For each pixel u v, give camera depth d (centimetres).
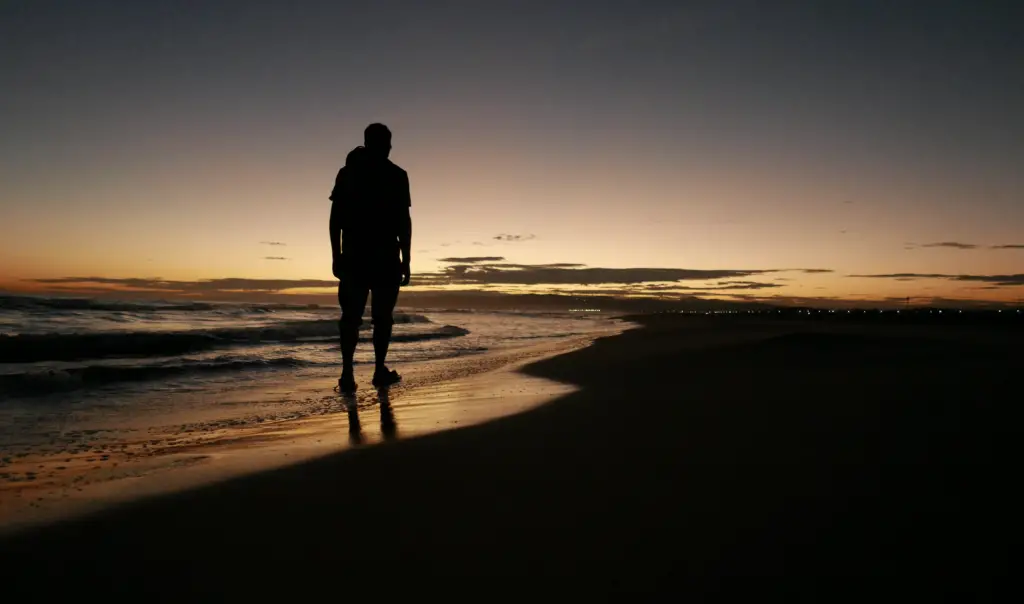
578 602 141
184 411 447
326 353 973
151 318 1534
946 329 1412
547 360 757
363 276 529
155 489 228
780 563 160
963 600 139
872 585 147
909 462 249
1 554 169
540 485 229
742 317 2700
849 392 430
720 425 330
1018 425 312
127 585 151
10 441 345
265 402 481
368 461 268
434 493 221
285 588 150
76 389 561
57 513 202
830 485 222
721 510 199
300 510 204
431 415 389
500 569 159
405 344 1192
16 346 830
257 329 1227
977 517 188
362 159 526
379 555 168
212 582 153
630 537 178
